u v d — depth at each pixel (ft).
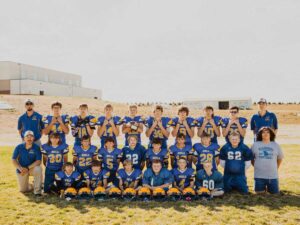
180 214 18.72
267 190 23.86
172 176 23.13
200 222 17.39
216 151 24.43
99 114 122.42
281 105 273.13
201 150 24.56
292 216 18.26
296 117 139.95
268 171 23.09
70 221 17.66
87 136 24.90
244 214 18.63
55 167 23.91
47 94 181.06
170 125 27.07
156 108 26.48
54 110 26.43
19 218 18.12
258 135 24.07
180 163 23.35
